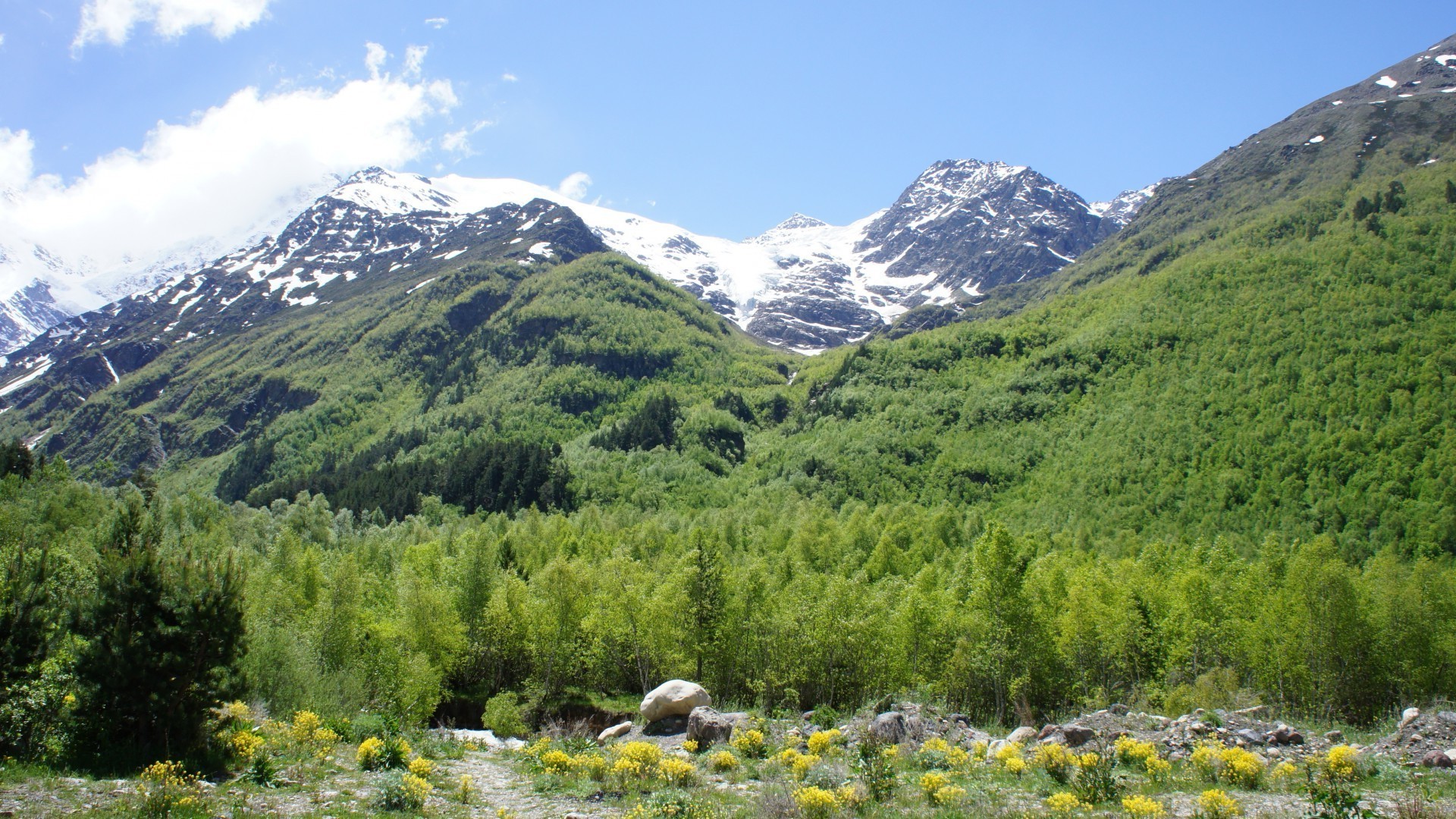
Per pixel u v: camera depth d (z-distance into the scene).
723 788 25.05
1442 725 26.00
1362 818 17.75
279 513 144.38
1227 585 64.88
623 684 67.81
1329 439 130.62
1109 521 132.25
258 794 22.66
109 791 21.56
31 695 25.22
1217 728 28.34
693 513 148.88
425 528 123.94
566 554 91.94
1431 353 142.25
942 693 55.44
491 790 25.66
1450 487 113.50
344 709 40.16
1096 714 32.84
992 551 56.50
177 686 26.16
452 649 58.72
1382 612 54.34
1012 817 19.72
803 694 58.16
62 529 89.69
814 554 100.44
